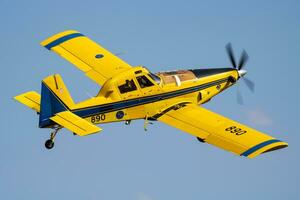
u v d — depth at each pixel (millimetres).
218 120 101875
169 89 106500
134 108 103562
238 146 95312
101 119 101188
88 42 121188
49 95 95438
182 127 101625
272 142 94500
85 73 113188
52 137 96938
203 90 111312
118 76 102438
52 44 120500
